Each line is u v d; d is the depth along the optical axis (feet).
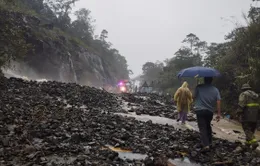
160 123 34.27
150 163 16.08
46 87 51.60
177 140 24.08
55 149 16.92
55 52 158.61
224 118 51.75
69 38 226.79
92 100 46.32
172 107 55.47
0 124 21.83
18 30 59.98
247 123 23.63
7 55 55.11
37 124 22.71
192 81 98.63
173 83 185.68
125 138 22.11
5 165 13.62
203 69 22.63
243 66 57.41
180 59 215.72
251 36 57.00
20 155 15.26
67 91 51.16
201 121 22.17
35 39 137.28
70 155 16.42
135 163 16.14
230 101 57.16
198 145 21.85
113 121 28.66
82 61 220.43
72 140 19.71
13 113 25.81
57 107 33.19
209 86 22.54
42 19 217.15
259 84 48.93
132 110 42.47
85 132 22.04
